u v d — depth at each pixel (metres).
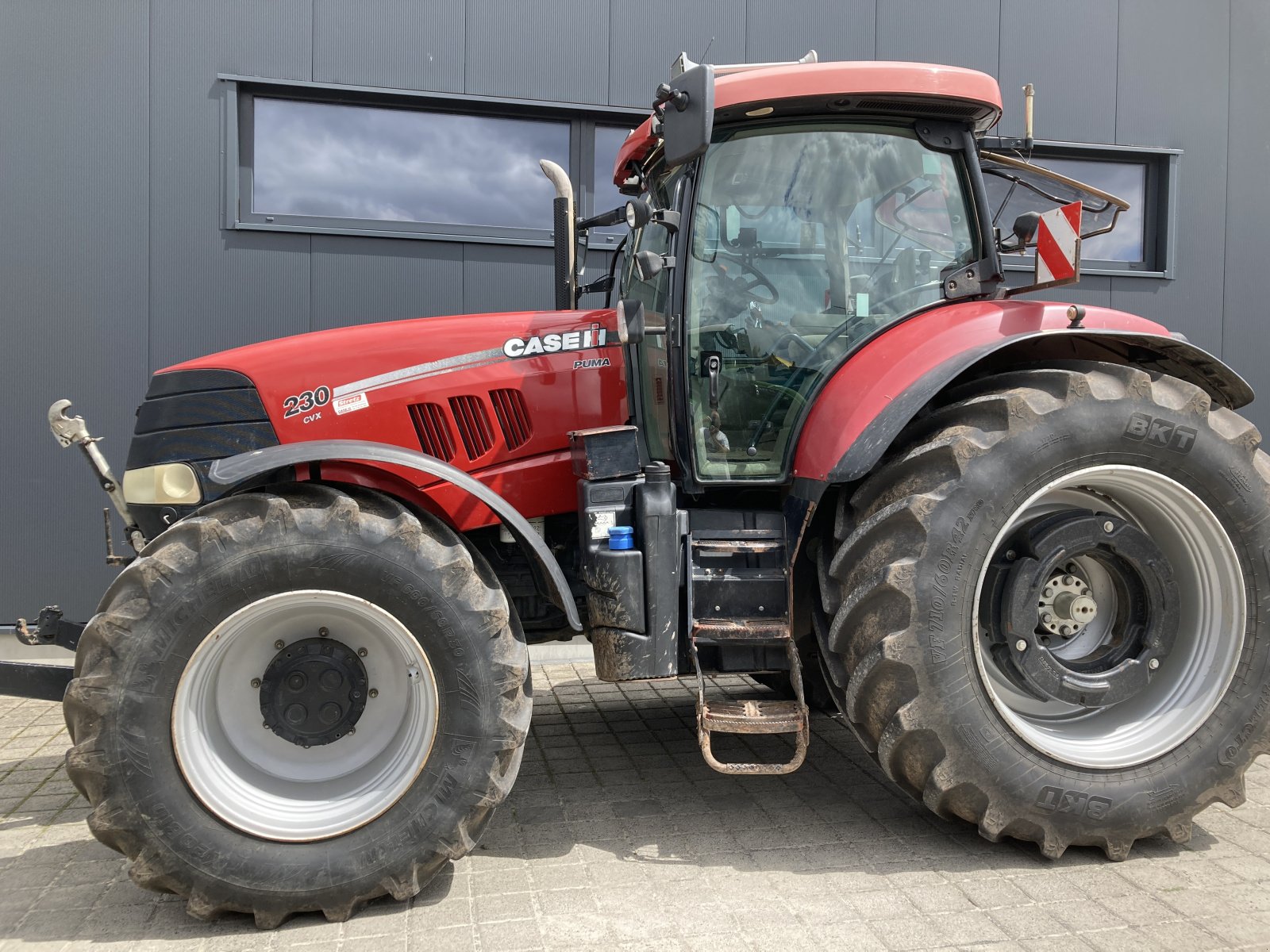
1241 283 5.60
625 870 2.34
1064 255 2.52
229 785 2.16
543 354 2.83
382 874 2.10
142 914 2.15
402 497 2.66
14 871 2.39
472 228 5.02
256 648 2.27
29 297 4.49
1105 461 2.35
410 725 2.27
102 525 4.61
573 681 4.46
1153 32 5.39
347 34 4.70
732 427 2.70
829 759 3.22
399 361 2.72
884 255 2.73
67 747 3.47
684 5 5.01
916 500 2.27
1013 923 2.04
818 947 1.94
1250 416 5.66
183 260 4.62
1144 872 2.30
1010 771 2.29
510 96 4.88
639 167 3.14
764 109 2.58
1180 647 2.52
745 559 2.55
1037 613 2.40
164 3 4.54
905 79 2.54
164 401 2.65
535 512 2.79
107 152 4.53
